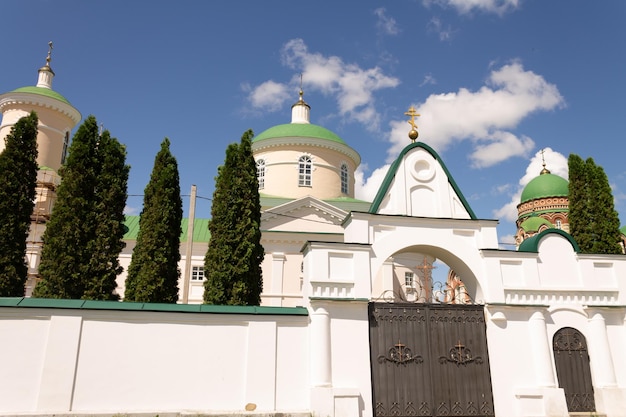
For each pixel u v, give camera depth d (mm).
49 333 10633
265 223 27625
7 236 12555
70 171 13820
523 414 12062
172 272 14680
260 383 11320
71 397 10438
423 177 14156
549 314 13172
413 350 12312
